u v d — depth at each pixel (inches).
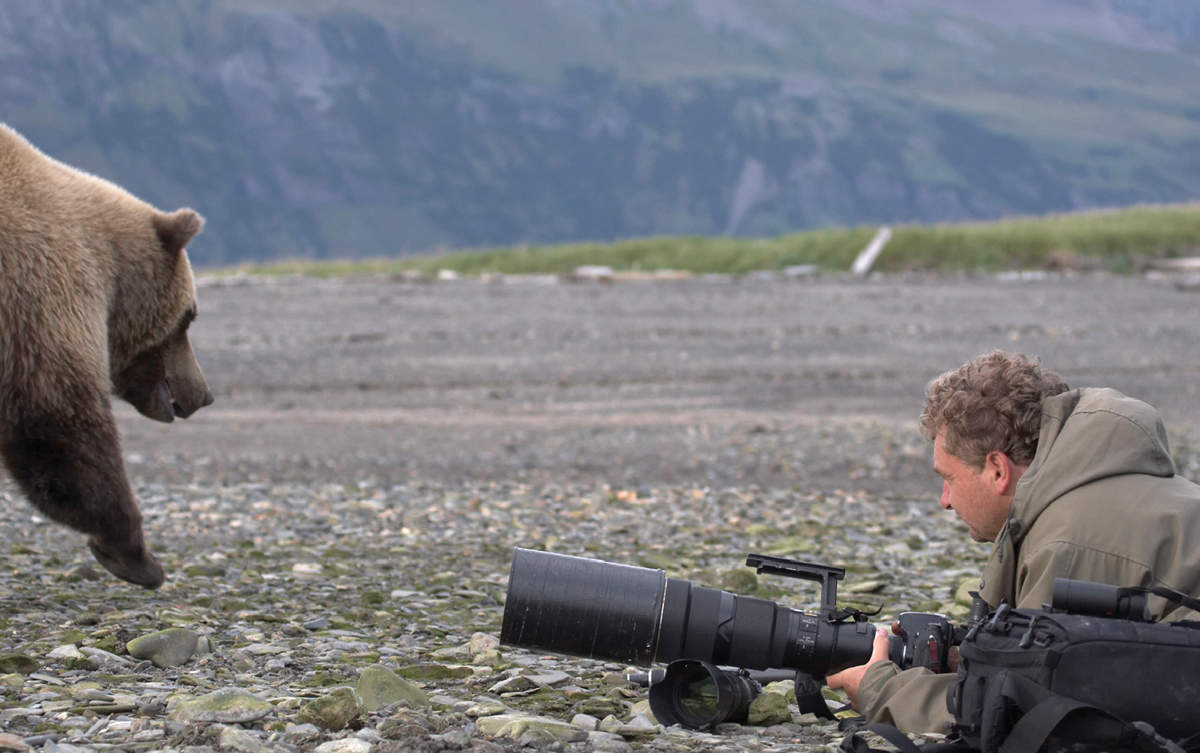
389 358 1289.4
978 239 2159.2
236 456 863.7
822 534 612.4
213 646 354.0
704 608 272.2
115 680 311.6
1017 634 219.9
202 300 1649.9
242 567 506.6
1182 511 229.6
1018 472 252.1
